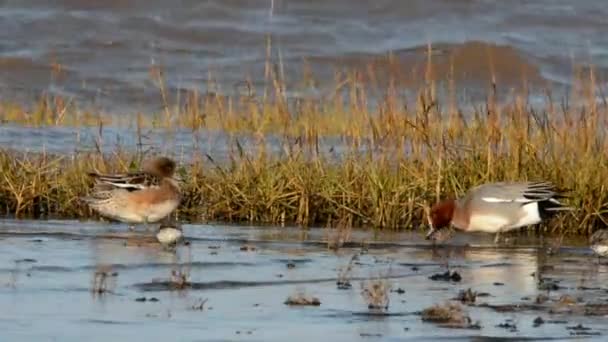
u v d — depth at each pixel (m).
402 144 16.59
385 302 11.28
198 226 15.45
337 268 12.96
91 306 10.85
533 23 36.75
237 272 12.55
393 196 15.89
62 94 28.42
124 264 12.77
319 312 10.89
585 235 15.62
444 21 36.66
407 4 36.88
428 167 16.22
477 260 13.73
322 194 15.99
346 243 14.52
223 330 10.18
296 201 15.98
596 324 10.62
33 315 10.46
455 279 12.54
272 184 16.05
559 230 15.72
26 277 11.96
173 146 19.66
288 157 16.67
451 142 17.08
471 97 26.61
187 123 22.69
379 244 14.56
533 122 19.05
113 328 10.13
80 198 15.13
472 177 16.20
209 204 16.11
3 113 23.56
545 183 15.07
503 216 14.86
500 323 10.60
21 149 19.11
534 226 15.70
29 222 15.40
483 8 37.34
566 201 15.65
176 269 12.59
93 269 12.47
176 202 14.97
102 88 29.12
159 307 10.91
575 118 17.92
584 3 38.06
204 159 18.38
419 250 14.30
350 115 20.27
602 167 15.94
